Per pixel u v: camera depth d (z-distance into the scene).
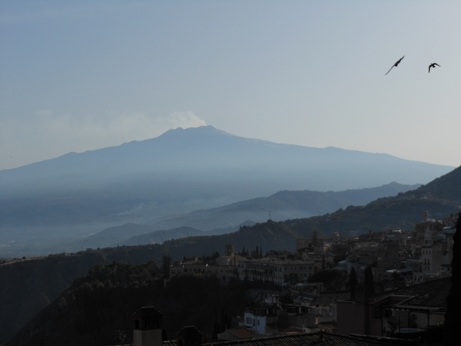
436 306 78.00
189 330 58.69
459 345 52.03
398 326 76.94
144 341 57.09
